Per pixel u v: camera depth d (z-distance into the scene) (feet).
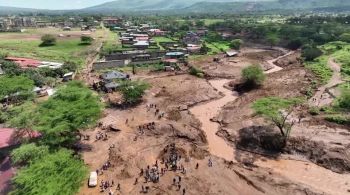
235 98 430.20
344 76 483.51
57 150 224.74
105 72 521.65
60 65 551.18
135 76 516.32
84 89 320.50
